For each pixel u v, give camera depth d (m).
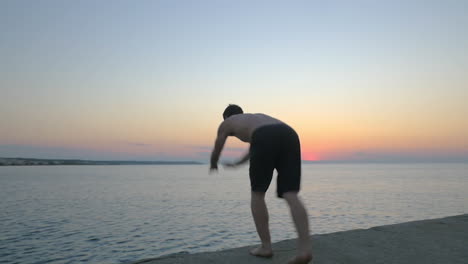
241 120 2.38
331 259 2.41
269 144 2.17
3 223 17.22
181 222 17.78
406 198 32.16
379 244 2.78
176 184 60.25
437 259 2.43
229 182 70.56
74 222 17.64
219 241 13.04
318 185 55.44
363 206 25.44
